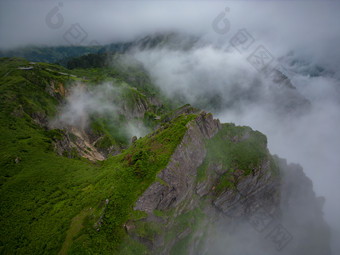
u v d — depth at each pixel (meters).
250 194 74.25
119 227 37.25
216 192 65.12
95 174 52.75
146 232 39.81
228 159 71.69
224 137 76.25
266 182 78.12
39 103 92.12
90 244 33.41
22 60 125.00
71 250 32.28
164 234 45.16
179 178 49.81
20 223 38.81
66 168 56.91
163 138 55.62
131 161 47.88
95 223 36.28
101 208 38.56
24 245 35.03
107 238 35.47
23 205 42.81
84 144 103.56
